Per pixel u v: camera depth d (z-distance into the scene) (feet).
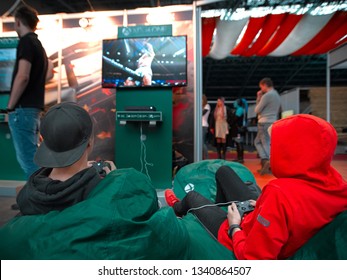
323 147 2.96
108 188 2.74
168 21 11.93
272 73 50.42
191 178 7.74
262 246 3.08
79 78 12.56
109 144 12.49
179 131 12.06
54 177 2.87
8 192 10.68
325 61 42.68
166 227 2.84
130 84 10.43
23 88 7.65
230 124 20.07
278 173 3.27
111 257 2.55
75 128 2.76
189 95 11.96
